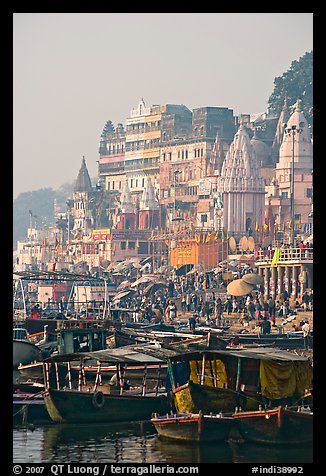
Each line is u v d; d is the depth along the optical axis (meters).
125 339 108.44
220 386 76.06
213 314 160.38
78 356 80.19
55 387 85.06
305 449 69.81
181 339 112.06
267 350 79.88
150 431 76.50
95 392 77.19
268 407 73.38
